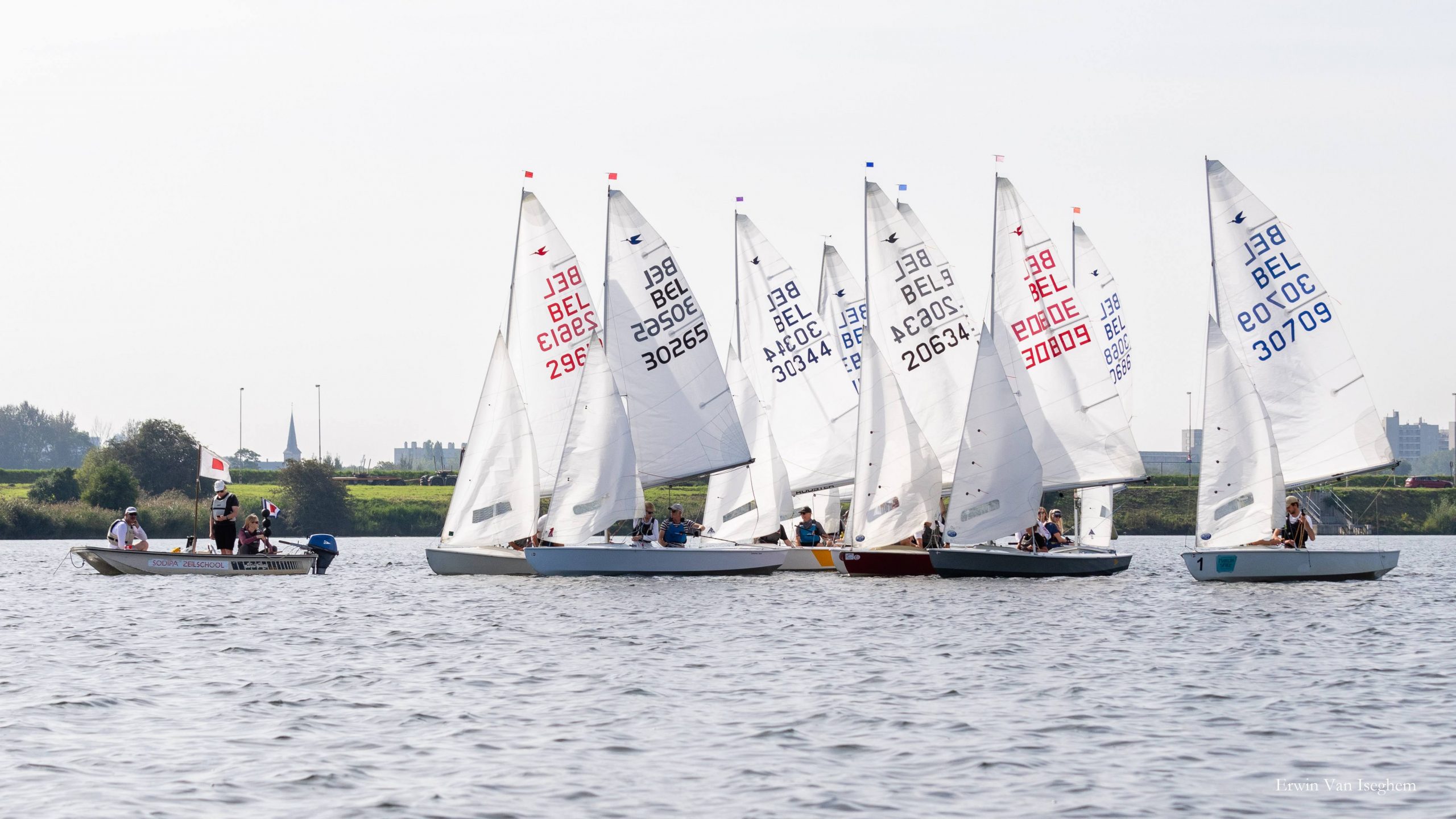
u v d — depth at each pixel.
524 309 100.88
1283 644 60.91
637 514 95.00
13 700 44.88
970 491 93.25
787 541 107.69
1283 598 83.12
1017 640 62.16
